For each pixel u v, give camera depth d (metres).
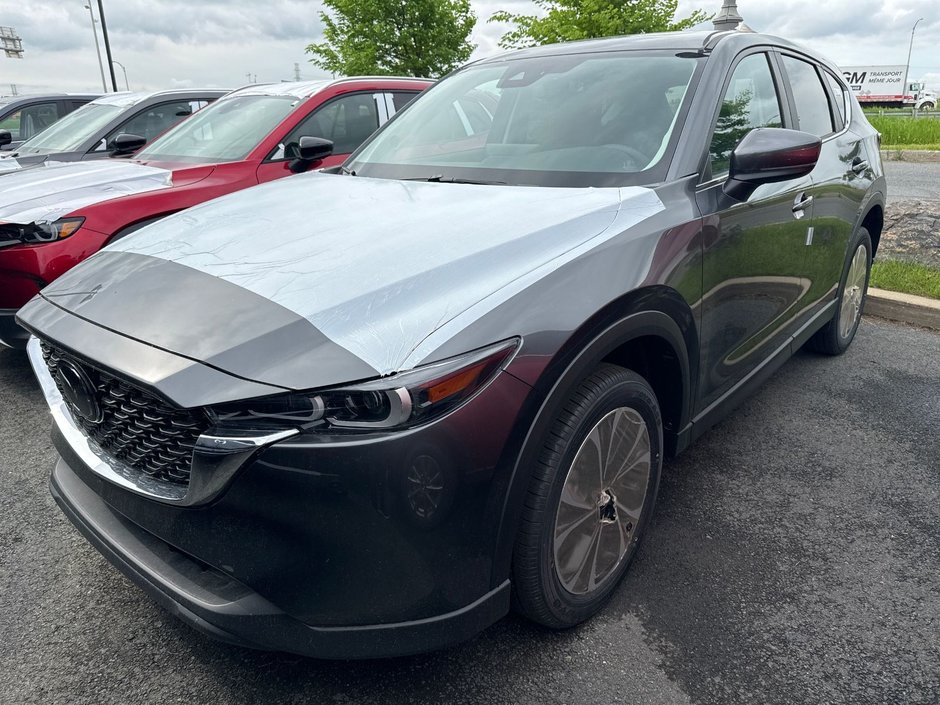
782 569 2.46
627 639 2.14
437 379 1.58
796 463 3.17
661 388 2.43
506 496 1.74
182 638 2.19
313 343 1.62
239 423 1.56
